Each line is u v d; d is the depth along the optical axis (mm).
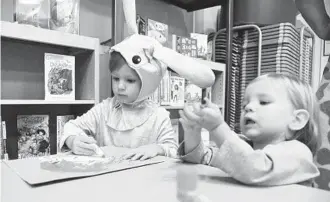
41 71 1244
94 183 408
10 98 1154
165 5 1794
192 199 341
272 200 349
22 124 1065
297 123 562
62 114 1292
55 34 1007
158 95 1329
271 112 550
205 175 468
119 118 959
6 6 1130
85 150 652
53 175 435
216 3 1772
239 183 427
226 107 1586
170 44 1474
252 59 1722
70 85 1122
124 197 348
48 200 337
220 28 1858
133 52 875
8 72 1144
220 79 1630
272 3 1645
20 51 1173
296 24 1947
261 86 580
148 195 355
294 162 454
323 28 933
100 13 1452
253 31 1712
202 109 474
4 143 979
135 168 510
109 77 1306
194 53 1520
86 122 962
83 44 1094
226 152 445
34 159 552
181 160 585
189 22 1989
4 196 350
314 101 616
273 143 565
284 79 596
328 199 354
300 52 1732
